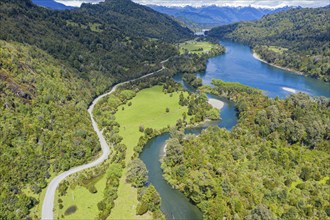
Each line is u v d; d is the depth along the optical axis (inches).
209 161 4899.1
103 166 5265.8
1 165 4552.2
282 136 6033.5
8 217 3848.4
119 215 4062.5
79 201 4343.0
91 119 7406.5
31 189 4525.1
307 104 7071.9
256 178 4547.2
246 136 5930.1
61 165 5132.9
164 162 5393.7
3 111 5260.8
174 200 4530.0
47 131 5580.7
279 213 3905.0
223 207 3954.2
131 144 6186.0
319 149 5748.0
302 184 4461.1
